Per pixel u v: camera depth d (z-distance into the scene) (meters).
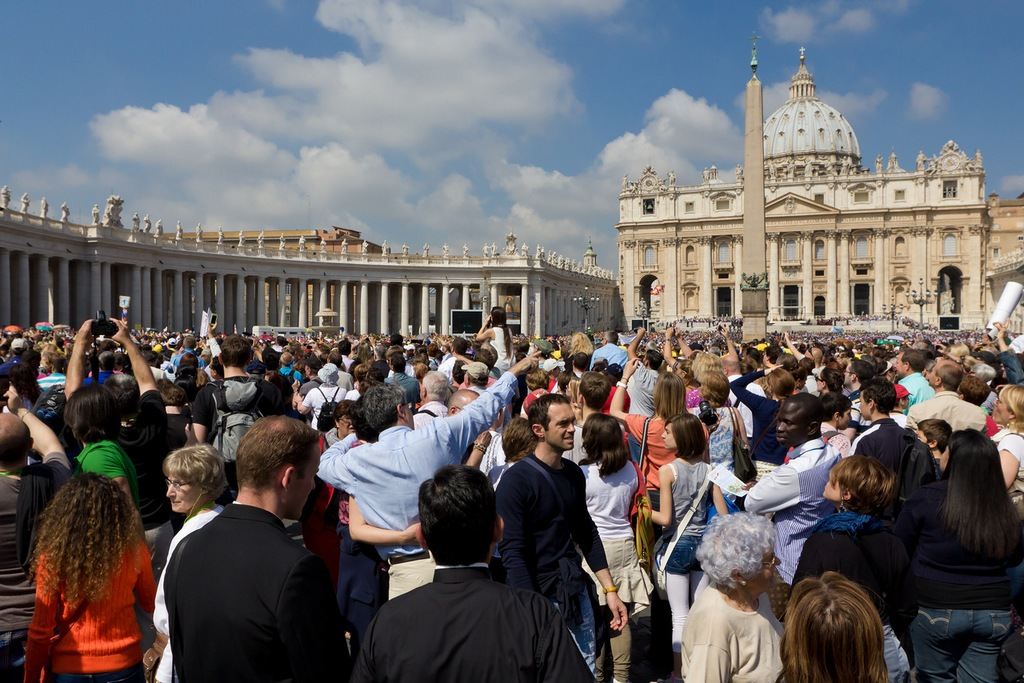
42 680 5.20
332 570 7.09
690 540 7.09
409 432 5.98
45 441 6.87
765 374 12.07
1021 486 7.61
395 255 93.88
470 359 12.42
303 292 83.94
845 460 5.78
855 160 174.00
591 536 6.36
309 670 3.89
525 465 6.09
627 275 146.88
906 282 130.50
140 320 66.25
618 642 7.19
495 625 3.85
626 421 9.34
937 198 128.62
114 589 5.28
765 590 4.66
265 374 11.62
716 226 139.12
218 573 4.03
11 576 5.77
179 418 8.98
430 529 4.07
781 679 4.21
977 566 5.88
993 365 13.94
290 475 4.40
